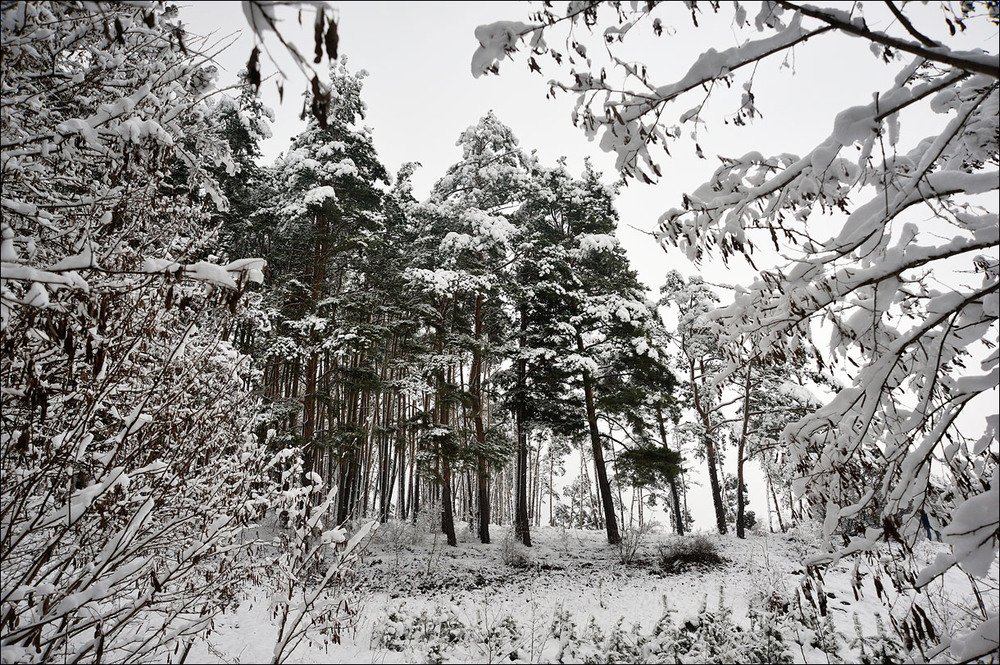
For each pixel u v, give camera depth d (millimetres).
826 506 3979
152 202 4168
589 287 19141
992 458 3355
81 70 3889
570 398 18562
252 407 7020
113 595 3977
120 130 3322
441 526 19250
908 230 3625
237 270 2680
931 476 3637
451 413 23656
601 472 17328
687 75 2943
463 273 16719
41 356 3594
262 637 7121
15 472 3480
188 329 4258
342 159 17844
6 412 3633
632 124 3125
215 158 4930
